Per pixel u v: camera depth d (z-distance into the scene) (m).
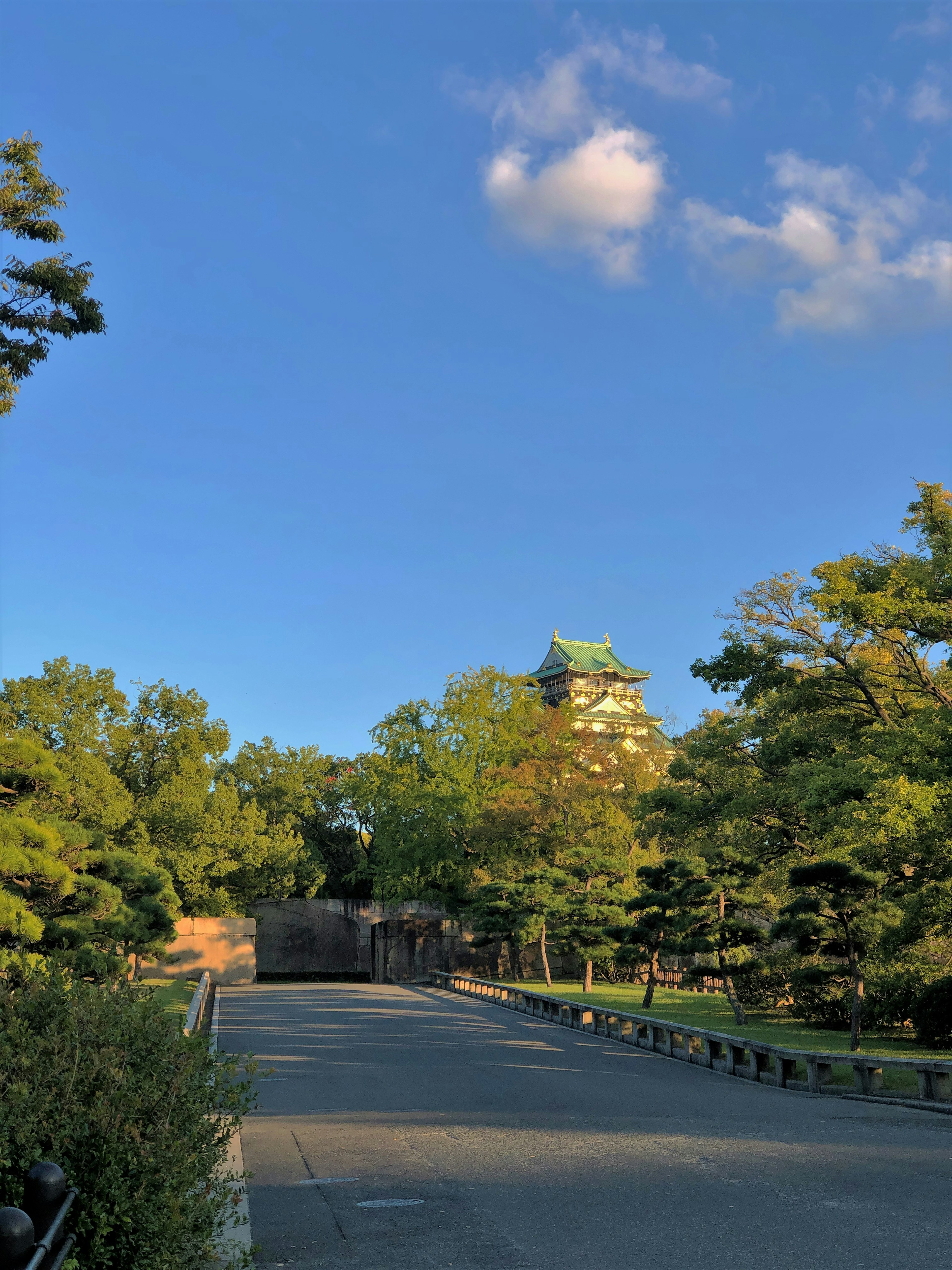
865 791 22.19
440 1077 20.31
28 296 17.11
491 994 45.97
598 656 106.38
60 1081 5.64
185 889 58.03
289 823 67.44
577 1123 14.24
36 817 27.81
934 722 20.88
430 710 66.25
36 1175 4.25
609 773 59.84
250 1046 26.34
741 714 32.72
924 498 24.45
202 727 60.03
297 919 66.88
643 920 38.25
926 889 25.05
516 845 59.41
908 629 22.95
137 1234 5.48
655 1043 26.42
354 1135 13.35
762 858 33.22
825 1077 18.05
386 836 64.69
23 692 50.59
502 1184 10.14
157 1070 6.12
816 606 23.33
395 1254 7.66
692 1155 11.46
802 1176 10.15
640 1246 7.72
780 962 34.25
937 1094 15.73
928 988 26.97
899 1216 8.43
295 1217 8.90
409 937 61.22
